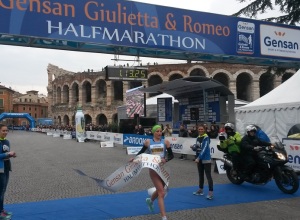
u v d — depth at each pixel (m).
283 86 14.92
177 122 24.38
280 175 9.12
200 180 8.96
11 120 126.75
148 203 6.96
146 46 14.07
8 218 6.79
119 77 16.41
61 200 8.55
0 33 11.88
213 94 21.05
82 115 35.28
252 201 8.28
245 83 58.31
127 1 13.81
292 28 17.42
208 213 7.22
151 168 6.52
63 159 17.95
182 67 56.16
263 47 16.64
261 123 14.46
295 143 11.25
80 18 13.00
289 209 7.48
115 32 13.55
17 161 17.31
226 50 15.72
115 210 7.53
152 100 31.88
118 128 34.00
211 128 17.55
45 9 12.51
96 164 15.73
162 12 14.44
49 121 82.44
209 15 15.42
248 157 9.73
